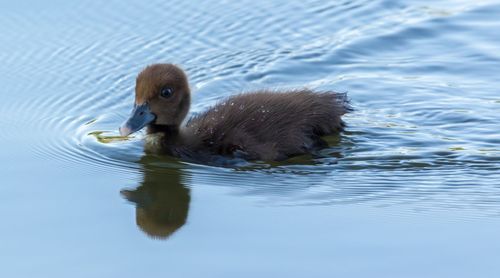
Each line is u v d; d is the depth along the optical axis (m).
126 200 12.86
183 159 14.16
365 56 17.97
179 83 14.26
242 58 17.78
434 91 16.58
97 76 16.77
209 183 13.38
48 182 13.41
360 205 12.65
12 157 14.17
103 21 18.45
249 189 13.17
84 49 17.53
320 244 11.52
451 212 12.40
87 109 15.84
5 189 13.18
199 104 16.22
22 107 15.77
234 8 19.31
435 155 14.26
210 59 17.70
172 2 19.23
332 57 17.89
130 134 14.32
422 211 12.44
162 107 14.13
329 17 19.22
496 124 15.32
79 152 14.39
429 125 15.39
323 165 13.93
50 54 17.30
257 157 13.91
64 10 18.64
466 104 16.06
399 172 13.69
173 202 12.78
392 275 10.77
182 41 18.14
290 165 13.93
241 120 14.31
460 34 18.55
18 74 16.67
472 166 13.88
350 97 16.50
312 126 14.59
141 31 18.27
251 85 16.94
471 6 19.53
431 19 19.06
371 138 14.86
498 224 12.04
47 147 14.54
